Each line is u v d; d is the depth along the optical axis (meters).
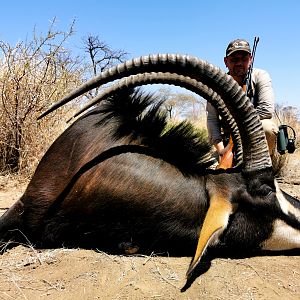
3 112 3.20
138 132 1.71
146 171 1.62
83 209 1.65
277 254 1.69
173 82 1.62
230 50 2.29
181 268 1.57
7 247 1.79
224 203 1.56
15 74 3.17
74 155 1.69
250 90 2.32
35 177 1.74
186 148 1.71
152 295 1.43
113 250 1.68
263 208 1.59
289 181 3.45
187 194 1.61
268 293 1.45
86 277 1.53
